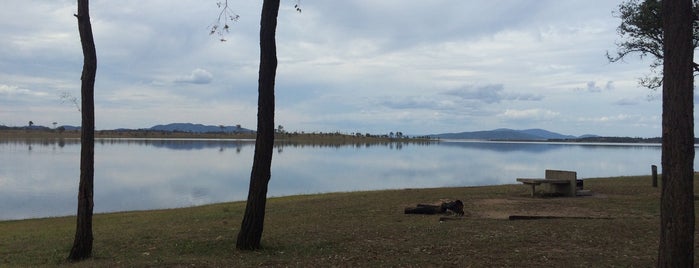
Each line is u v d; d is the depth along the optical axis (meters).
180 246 9.38
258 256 8.27
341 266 7.54
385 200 17.19
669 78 5.46
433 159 70.94
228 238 10.08
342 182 36.84
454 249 8.55
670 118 5.47
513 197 17.58
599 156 84.00
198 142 137.12
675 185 5.48
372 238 9.72
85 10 8.23
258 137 8.84
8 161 52.91
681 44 5.39
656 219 11.41
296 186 33.78
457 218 12.05
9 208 23.28
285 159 67.81
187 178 39.00
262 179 8.88
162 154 73.69
